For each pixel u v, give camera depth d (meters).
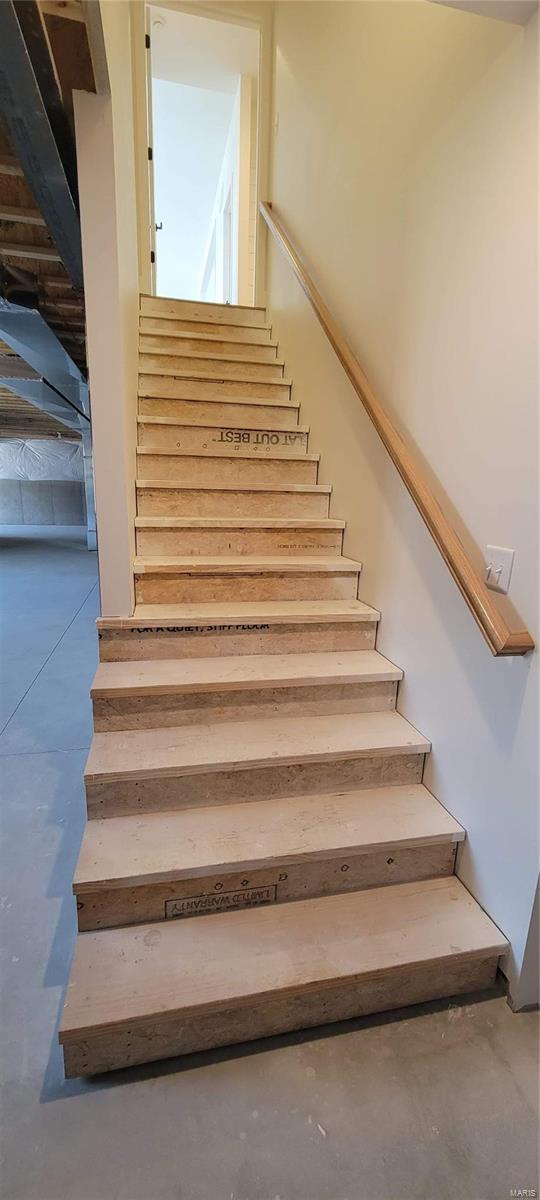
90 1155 0.98
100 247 1.51
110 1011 1.08
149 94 3.90
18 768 2.18
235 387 3.09
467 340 1.37
